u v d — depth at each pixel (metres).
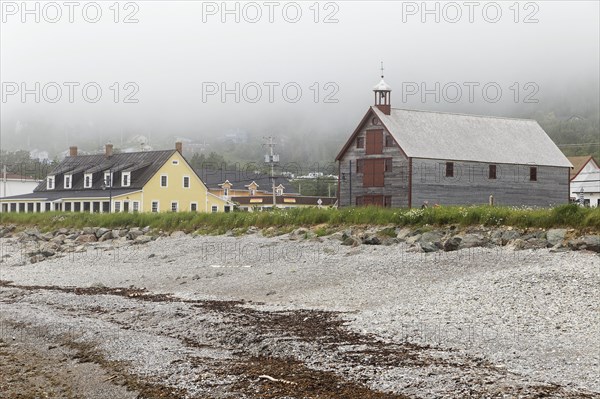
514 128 74.94
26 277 39.78
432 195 65.88
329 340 21.08
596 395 15.59
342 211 44.25
